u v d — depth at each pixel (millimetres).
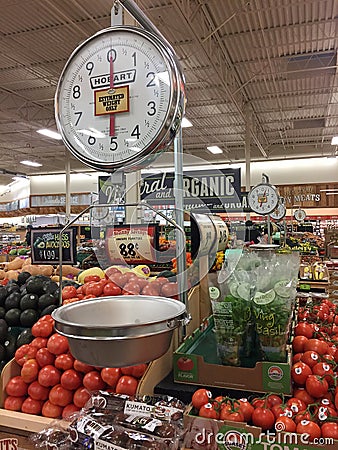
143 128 972
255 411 1292
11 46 6805
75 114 1054
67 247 2434
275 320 1429
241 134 13266
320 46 6887
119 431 1197
